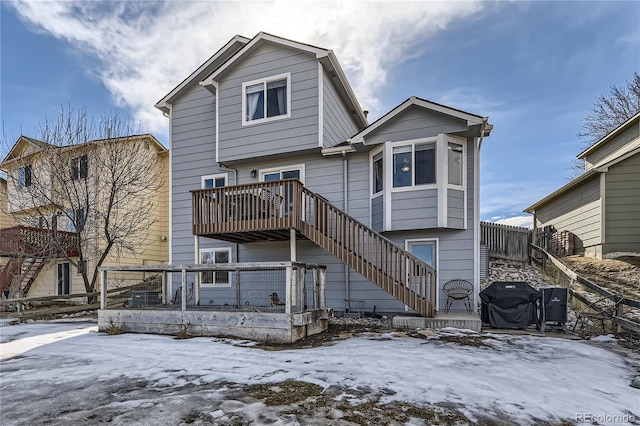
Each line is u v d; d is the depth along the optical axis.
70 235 13.92
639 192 10.91
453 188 8.78
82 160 13.78
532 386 3.92
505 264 13.40
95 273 13.35
